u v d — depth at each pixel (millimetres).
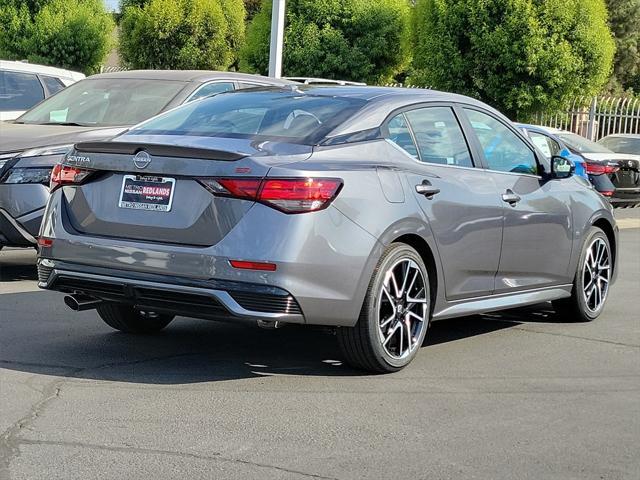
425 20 19547
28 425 4898
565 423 5242
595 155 17125
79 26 24641
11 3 24750
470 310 6727
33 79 12328
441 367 6398
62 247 5957
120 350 6551
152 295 5691
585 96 20062
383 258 5867
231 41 24547
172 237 5613
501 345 7152
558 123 23094
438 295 6395
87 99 10078
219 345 6816
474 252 6645
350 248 5629
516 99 19000
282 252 5383
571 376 6262
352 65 20875
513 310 8602
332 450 4699
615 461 4660
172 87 10055
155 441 4742
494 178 6941
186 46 23531
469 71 19156
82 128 9352
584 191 8039
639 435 5074
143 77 10367
